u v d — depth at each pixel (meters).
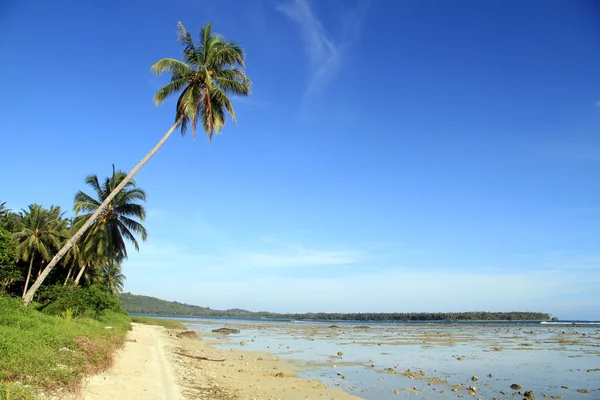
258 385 19.00
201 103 26.02
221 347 40.12
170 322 80.75
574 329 88.56
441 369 26.27
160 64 25.02
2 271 30.20
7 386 9.88
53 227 46.56
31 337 14.22
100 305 35.38
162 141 25.80
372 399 17.39
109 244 38.41
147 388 14.43
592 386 20.44
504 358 31.98
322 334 67.06
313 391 18.41
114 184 38.66
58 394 10.99
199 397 15.09
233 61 27.22
